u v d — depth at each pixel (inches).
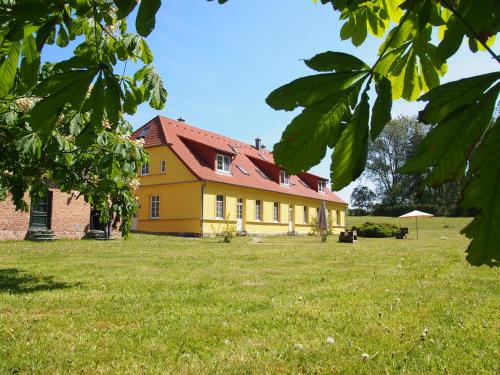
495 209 29.5
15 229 723.4
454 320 189.8
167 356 148.7
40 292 261.1
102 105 49.1
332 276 342.6
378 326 181.8
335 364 138.8
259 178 1277.1
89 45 74.7
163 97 75.2
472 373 128.8
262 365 138.9
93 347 157.1
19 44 50.2
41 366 139.1
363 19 62.1
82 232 820.6
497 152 28.9
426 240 1028.5
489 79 29.0
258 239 1017.5
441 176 30.7
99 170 248.7
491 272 352.8
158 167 1087.6
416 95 52.3
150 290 272.8
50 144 147.0
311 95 33.2
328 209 1587.1
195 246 693.3
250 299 242.1
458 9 38.6
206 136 1278.3
